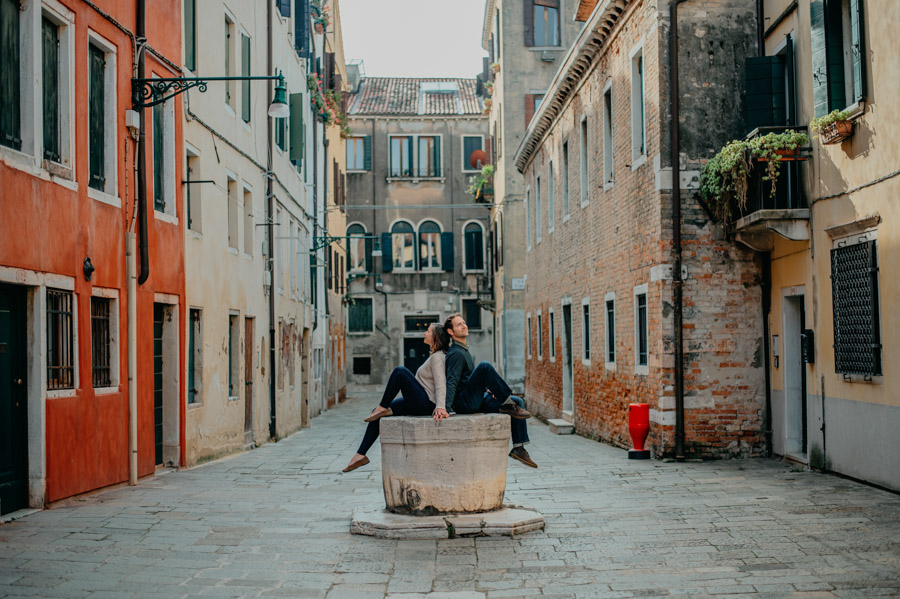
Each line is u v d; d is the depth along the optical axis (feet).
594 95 60.03
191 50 45.80
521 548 23.72
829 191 35.60
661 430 43.50
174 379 42.78
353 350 144.87
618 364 52.65
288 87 76.38
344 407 115.96
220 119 51.57
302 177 85.10
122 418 35.76
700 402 43.37
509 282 109.09
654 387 44.62
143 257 37.37
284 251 72.79
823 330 36.55
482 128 145.79
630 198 49.80
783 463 41.11
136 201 37.29
